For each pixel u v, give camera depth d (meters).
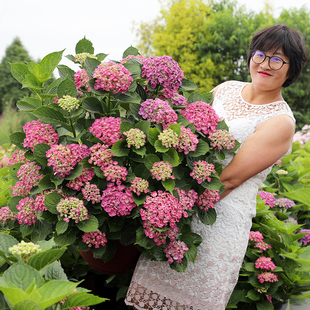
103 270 1.69
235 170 1.69
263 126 1.75
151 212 1.31
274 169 3.44
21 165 1.50
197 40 14.02
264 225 2.28
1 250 1.00
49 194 1.29
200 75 13.44
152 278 1.72
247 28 13.57
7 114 8.59
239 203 1.75
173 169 1.47
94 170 1.34
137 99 1.40
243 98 1.92
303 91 12.23
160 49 14.17
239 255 1.76
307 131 5.97
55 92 1.62
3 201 1.86
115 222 1.42
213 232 1.72
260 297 2.15
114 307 2.25
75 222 1.30
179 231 1.50
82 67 1.63
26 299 0.75
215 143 1.50
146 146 1.43
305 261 1.24
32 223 1.44
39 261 0.98
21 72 1.64
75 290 1.01
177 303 1.72
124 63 1.45
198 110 1.53
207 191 1.54
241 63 13.62
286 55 1.71
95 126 1.36
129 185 1.37
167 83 1.43
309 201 1.89
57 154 1.28
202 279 1.71
